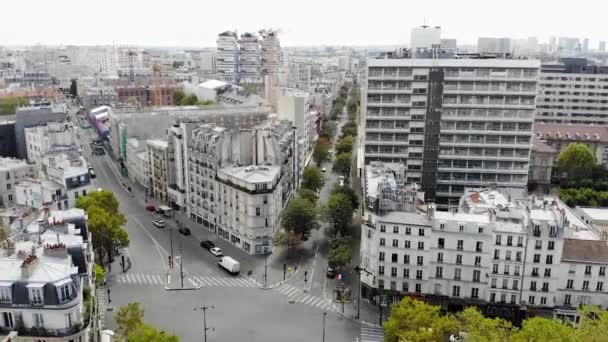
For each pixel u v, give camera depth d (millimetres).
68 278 98750
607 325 119000
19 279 96938
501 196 186875
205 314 157500
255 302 165625
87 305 106688
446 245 154625
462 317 132375
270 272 186625
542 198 195875
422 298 159375
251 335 146375
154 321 152250
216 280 180000
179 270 186500
